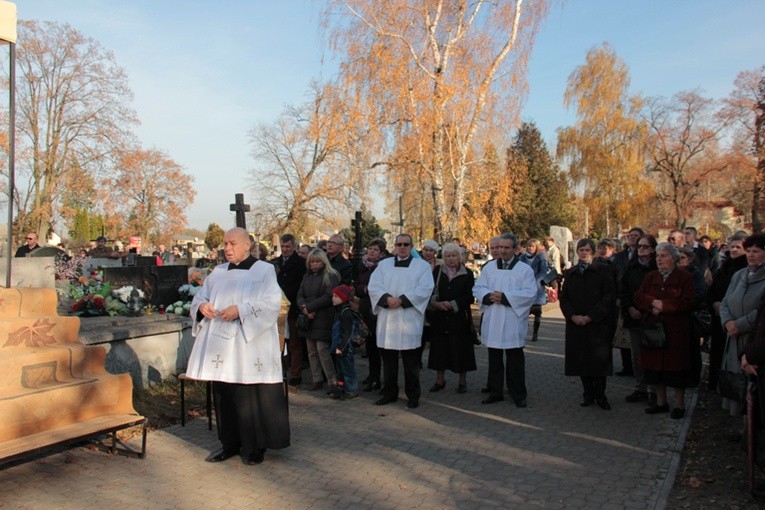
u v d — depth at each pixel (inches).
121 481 176.6
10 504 159.2
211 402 248.4
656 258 244.8
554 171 1781.5
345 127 724.7
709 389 275.0
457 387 306.8
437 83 694.5
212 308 187.9
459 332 288.0
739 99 1514.5
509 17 716.7
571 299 262.5
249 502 163.5
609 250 391.9
